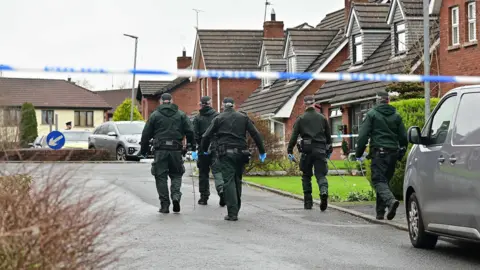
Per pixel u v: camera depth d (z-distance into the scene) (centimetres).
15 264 1183
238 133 3005
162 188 3170
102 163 6444
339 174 5328
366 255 2194
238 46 10825
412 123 3541
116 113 14412
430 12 6266
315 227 2784
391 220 2917
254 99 9869
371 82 7281
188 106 14212
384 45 7581
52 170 1373
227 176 2970
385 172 2914
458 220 2034
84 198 1319
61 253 1213
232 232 2630
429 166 2202
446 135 2141
